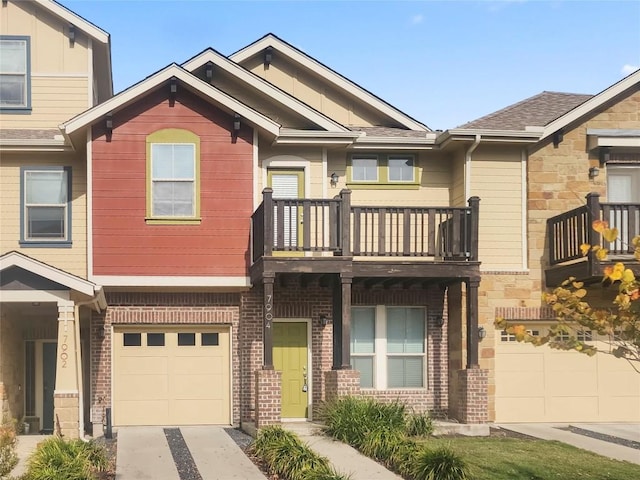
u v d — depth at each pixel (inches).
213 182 664.4
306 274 626.2
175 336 681.6
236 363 678.5
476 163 689.6
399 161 715.4
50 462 454.9
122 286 651.5
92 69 741.9
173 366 678.5
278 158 689.6
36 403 695.7
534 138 679.1
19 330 673.0
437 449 482.0
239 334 679.1
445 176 719.7
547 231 691.4
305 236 605.3
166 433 626.8
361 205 696.4
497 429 644.7
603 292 677.9
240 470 488.7
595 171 692.1
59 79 731.4
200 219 660.1
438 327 695.1
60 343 566.3
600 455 531.2
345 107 787.4
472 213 637.3
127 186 656.4
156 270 653.3
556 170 695.1
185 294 677.9
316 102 784.9
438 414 686.5
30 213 680.4
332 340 678.5
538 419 688.4
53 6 724.0
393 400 681.0
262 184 687.7
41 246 677.3
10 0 732.0
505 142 679.7
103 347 664.4
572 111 683.4
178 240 657.6
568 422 690.2
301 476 453.7
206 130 666.2
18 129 720.3
